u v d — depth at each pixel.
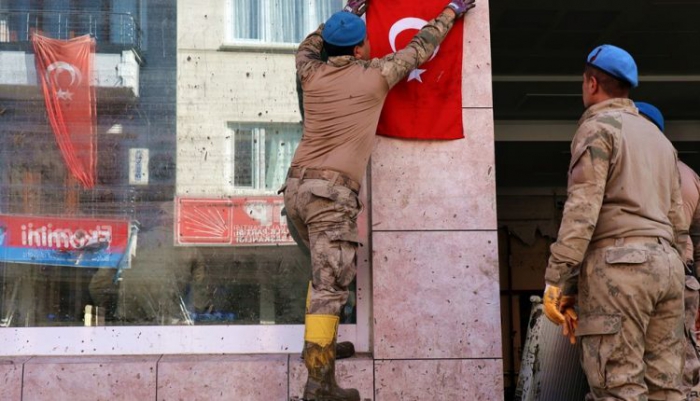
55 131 4.52
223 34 4.65
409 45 4.07
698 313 4.59
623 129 3.33
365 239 4.43
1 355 4.29
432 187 4.39
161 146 4.55
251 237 4.50
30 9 4.58
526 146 13.52
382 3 4.46
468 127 4.44
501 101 12.08
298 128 4.61
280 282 4.47
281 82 4.64
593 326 3.24
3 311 4.36
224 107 4.60
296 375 4.16
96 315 4.39
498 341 4.29
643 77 11.06
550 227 16.77
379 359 4.24
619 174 3.30
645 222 3.27
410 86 4.42
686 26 9.38
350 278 3.77
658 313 3.31
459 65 4.45
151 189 4.51
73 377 4.11
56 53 4.57
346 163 3.80
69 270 4.43
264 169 4.57
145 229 4.48
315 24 4.70
